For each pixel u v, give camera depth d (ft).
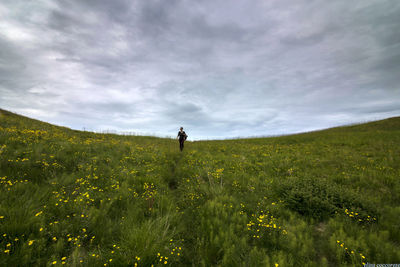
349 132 73.00
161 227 11.14
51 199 12.48
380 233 10.92
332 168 27.63
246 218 12.62
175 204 15.56
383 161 29.53
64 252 8.82
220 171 24.16
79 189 14.84
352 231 11.37
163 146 52.29
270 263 8.54
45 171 17.49
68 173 18.90
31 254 8.15
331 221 12.63
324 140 57.82
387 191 18.45
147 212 13.38
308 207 14.64
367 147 41.52
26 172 16.57
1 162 16.60
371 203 14.30
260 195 17.66
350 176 23.31
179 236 11.16
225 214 12.89
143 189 17.44
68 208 11.86
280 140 69.10
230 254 9.20
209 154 39.37
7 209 10.16
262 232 11.07
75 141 32.78
